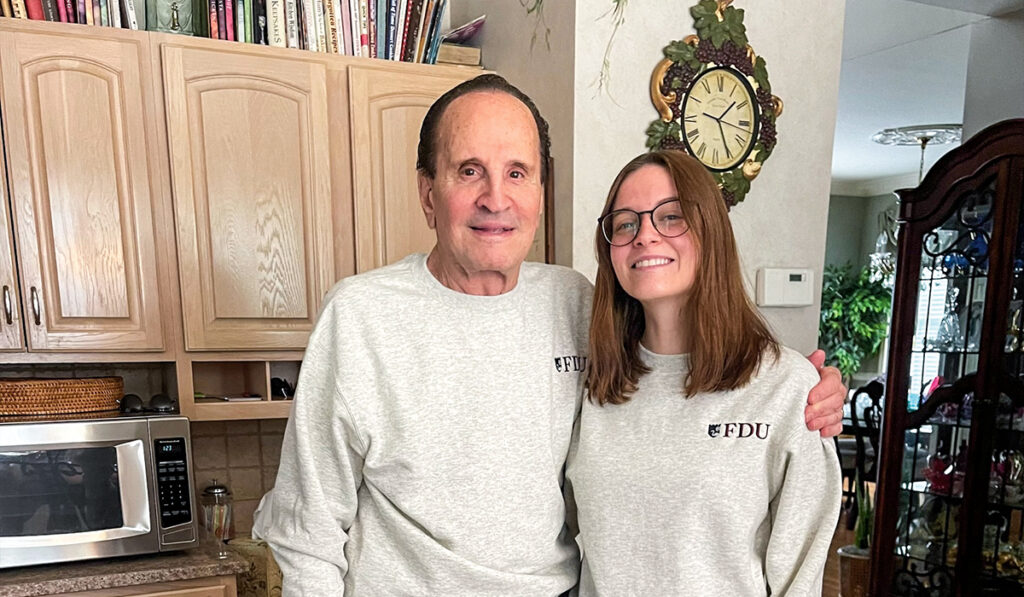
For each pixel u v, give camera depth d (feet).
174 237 6.07
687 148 6.56
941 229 7.86
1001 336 7.30
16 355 5.73
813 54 7.22
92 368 6.91
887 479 8.33
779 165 7.14
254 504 7.43
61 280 5.77
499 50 7.31
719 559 3.44
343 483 3.53
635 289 3.53
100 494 5.63
